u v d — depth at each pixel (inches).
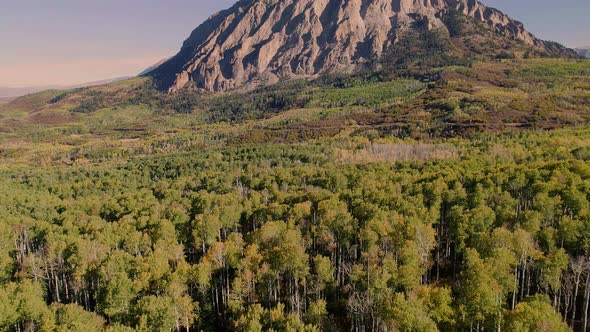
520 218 3031.5
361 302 2554.1
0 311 2556.6
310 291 2977.4
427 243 2915.8
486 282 2208.4
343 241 3238.2
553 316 1955.0
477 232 2935.5
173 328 2743.6
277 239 3243.1
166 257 3196.4
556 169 3907.5
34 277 3393.2
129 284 2824.8
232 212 3981.3
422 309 2156.7
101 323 2637.8
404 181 4478.3
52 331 2388.0
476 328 2220.7
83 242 3336.6
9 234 4003.4
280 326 2326.5
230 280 3248.0
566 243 2805.1
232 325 2746.1
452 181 4183.1
